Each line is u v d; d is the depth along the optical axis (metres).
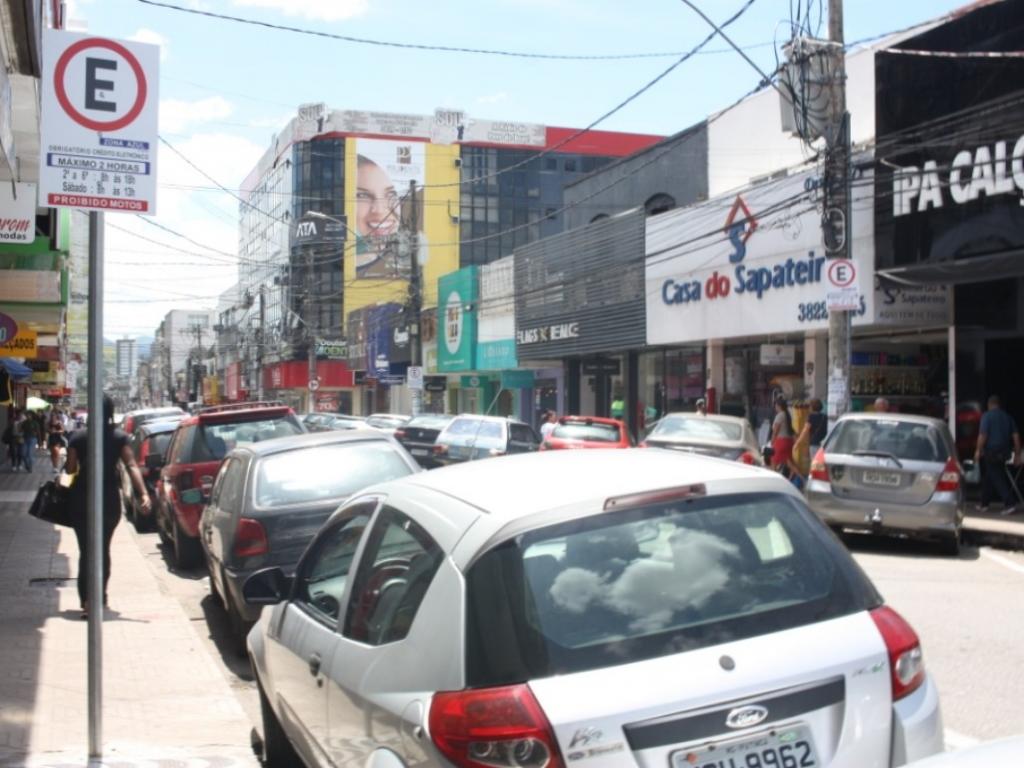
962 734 5.91
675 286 25.06
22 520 17.34
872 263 18.12
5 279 16.12
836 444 13.27
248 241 96.31
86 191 5.14
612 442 18.97
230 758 5.70
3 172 10.01
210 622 10.09
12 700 6.73
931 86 16.94
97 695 5.40
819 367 21.66
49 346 28.17
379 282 74.56
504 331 36.75
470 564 3.33
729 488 3.70
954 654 7.73
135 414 27.02
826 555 3.62
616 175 30.83
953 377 18.34
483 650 3.15
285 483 8.82
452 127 79.56
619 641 3.17
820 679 3.19
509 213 80.31
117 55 5.20
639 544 3.44
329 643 4.23
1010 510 16.02
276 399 81.94
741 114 24.69
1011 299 17.19
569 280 30.91
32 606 9.89
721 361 25.45
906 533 12.83
